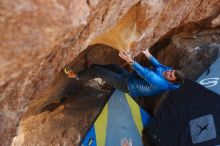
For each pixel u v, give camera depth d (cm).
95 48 638
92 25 461
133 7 528
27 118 757
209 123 723
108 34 574
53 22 313
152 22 583
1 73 313
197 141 729
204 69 793
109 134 764
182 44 805
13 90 436
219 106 720
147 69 524
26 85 454
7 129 488
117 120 772
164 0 555
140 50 657
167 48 812
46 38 317
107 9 458
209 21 761
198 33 813
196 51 800
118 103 776
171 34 799
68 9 317
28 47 310
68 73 602
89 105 796
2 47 298
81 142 745
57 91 714
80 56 625
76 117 780
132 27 579
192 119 743
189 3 628
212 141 714
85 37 472
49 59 452
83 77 607
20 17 296
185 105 756
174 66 814
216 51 793
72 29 331
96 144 754
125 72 590
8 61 307
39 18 305
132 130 782
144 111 798
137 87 554
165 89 539
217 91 744
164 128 770
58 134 761
